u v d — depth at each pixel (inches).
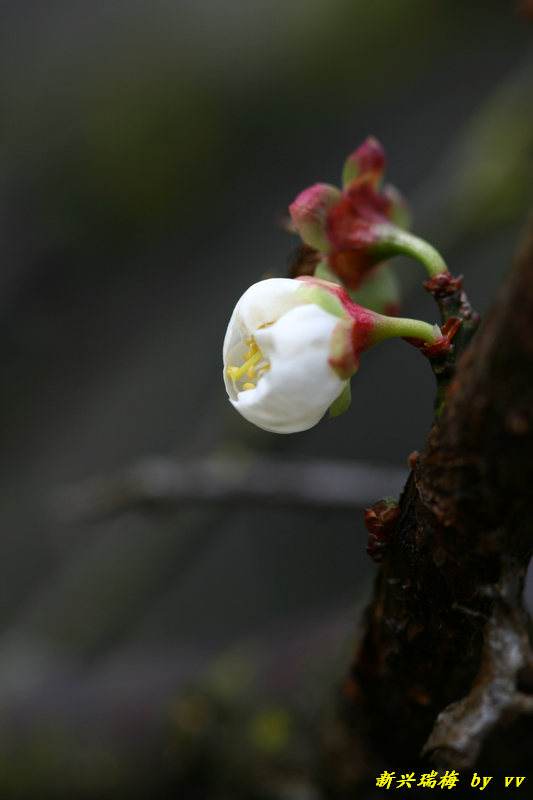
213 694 12.1
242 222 20.2
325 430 22.8
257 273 19.8
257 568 23.6
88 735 12.5
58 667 14.8
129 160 19.4
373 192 9.0
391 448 22.6
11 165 19.6
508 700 7.7
